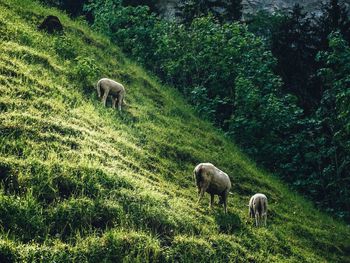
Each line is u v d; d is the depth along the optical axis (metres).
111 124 14.89
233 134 21.84
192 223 10.59
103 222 9.01
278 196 17.84
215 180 12.29
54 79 15.59
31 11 20.66
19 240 7.67
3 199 8.20
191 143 17.80
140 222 9.45
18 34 17.36
